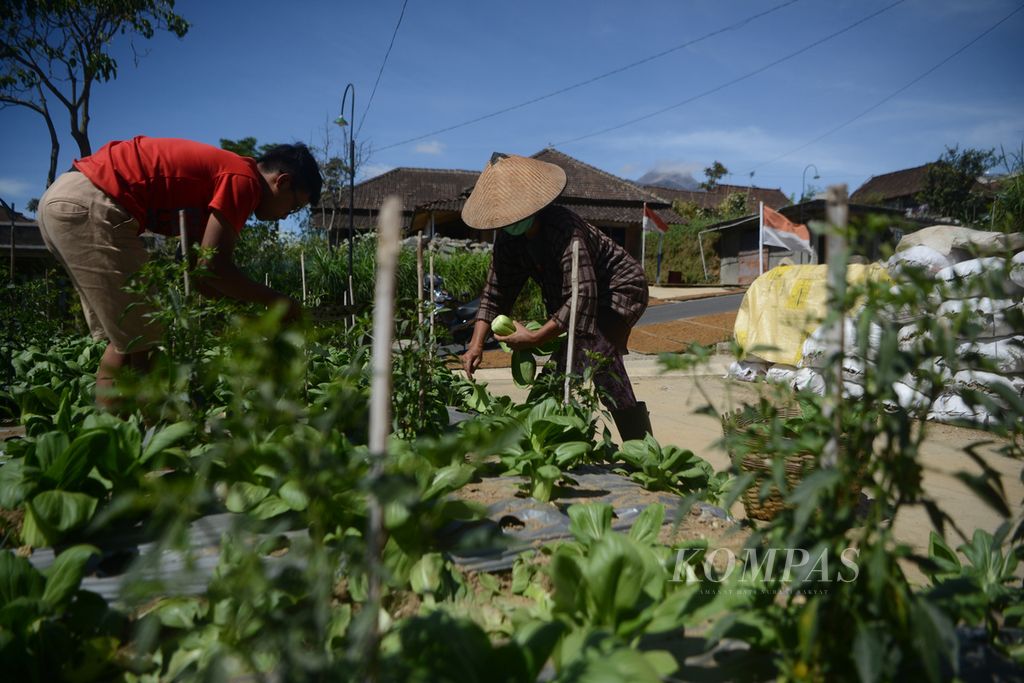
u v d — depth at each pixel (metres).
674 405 6.78
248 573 1.14
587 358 3.68
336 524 1.92
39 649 1.52
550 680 1.36
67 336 7.15
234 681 1.43
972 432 5.21
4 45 15.65
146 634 1.14
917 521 3.32
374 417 1.04
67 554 1.70
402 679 1.12
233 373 1.35
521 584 2.04
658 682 1.20
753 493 2.87
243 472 2.15
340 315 3.41
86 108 17.38
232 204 3.21
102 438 2.19
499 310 4.11
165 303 2.78
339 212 26.55
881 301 1.20
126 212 3.17
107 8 16.08
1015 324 1.41
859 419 1.30
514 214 3.53
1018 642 1.65
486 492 2.79
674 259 33.34
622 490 2.99
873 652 1.13
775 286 7.88
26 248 12.32
